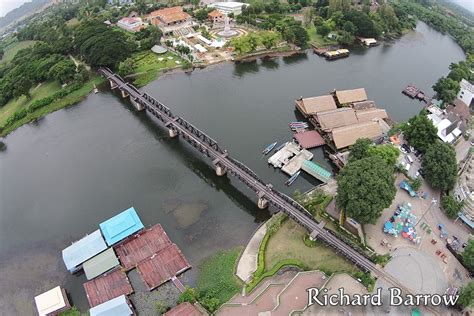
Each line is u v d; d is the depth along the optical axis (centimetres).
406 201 10650
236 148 13350
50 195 11881
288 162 12406
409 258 9050
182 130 13375
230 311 8112
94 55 17850
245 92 16938
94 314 7994
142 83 17662
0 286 9300
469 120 14688
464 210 10006
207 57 19688
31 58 19925
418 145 12456
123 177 12400
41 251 10119
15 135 15088
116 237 9806
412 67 19825
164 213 10975
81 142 14188
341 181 9506
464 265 8900
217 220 10706
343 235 9738
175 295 8775
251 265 9300
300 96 16562
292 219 10194
